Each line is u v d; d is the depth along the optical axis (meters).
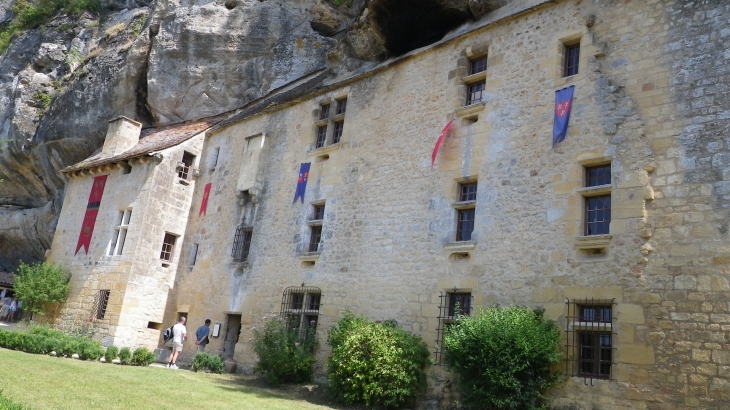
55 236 19.44
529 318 8.44
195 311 15.52
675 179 7.96
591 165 8.96
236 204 15.67
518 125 10.05
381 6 13.20
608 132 8.78
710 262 7.36
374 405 9.41
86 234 18.14
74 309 17.09
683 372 7.19
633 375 7.55
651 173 8.21
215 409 7.59
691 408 7.01
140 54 21.33
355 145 13.00
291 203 14.05
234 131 17.16
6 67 26.88
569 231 8.77
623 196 8.34
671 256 7.69
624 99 8.80
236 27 20.45
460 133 10.92
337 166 13.22
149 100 21.03
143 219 16.30
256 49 20.28
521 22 10.72
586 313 8.38
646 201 8.12
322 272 12.51
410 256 10.89
